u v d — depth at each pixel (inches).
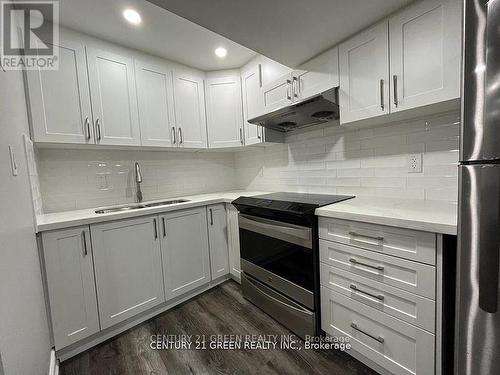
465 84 28.7
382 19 49.9
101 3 55.6
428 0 43.3
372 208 50.1
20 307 30.1
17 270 30.9
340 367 51.0
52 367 48.4
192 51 80.0
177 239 76.8
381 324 45.3
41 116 60.0
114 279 63.4
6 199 29.4
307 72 66.7
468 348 31.1
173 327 67.0
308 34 55.2
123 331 66.0
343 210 49.5
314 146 82.6
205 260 84.7
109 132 71.6
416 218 39.5
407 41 46.5
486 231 27.9
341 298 51.8
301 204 59.1
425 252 38.3
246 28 52.5
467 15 28.0
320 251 55.1
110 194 84.2
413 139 58.2
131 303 66.7
